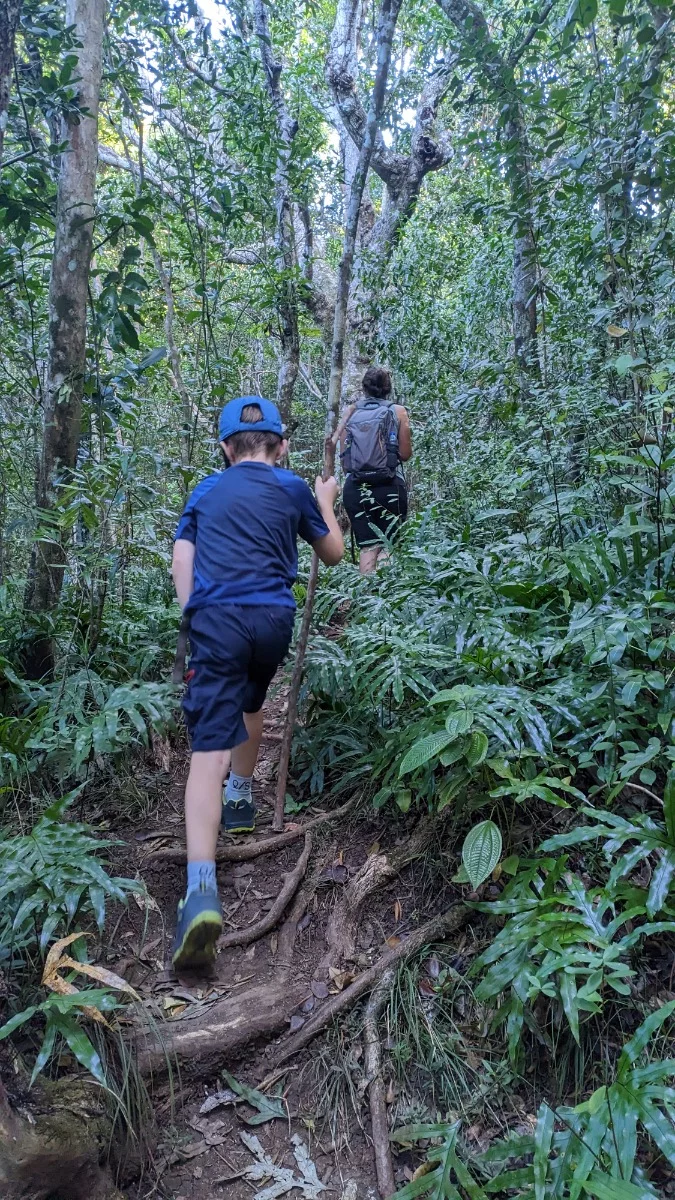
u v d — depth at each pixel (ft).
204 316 19.15
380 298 24.85
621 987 6.22
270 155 21.12
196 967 6.50
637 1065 6.41
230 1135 6.89
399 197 30.22
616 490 12.04
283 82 26.40
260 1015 7.54
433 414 21.61
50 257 13.19
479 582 11.07
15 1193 5.56
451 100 16.94
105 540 11.85
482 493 14.79
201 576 7.85
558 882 7.57
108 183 21.17
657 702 8.91
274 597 7.82
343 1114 6.95
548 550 11.43
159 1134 6.81
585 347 14.38
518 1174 5.82
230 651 7.50
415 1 27.58
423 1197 6.10
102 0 11.93
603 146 12.74
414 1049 7.18
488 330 24.77
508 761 8.33
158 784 10.89
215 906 6.39
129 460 11.43
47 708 9.70
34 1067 6.24
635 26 12.38
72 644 10.89
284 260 23.76
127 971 7.95
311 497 8.82
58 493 11.95
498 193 19.62
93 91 11.88
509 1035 6.62
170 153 18.80
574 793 7.56
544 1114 5.98
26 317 14.48
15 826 9.16
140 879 9.01
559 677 9.11
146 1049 7.07
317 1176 6.55
